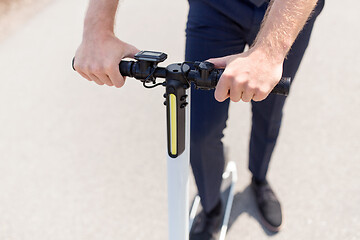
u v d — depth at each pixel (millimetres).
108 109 2938
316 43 3646
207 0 1447
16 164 2453
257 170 2070
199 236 1969
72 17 4223
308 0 1009
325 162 2396
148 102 3010
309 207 2133
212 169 1727
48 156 2514
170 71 1018
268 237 2004
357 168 2350
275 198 2135
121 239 2008
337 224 2033
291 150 2494
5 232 2051
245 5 1430
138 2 4539
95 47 1113
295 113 2807
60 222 2100
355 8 4238
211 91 1470
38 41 3787
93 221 2104
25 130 2729
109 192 2268
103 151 2553
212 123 1549
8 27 4023
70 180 2344
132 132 2715
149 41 3666
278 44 987
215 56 1514
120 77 1096
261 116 1762
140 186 2305
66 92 3123
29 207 2184
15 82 3230
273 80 962
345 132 2621
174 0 4555
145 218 2117
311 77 3188
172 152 1135
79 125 2779
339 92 3006
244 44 1609
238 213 2146
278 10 1013
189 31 1530
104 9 1157
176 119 1062
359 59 3400
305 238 1980
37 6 4477
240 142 2600
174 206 1273
